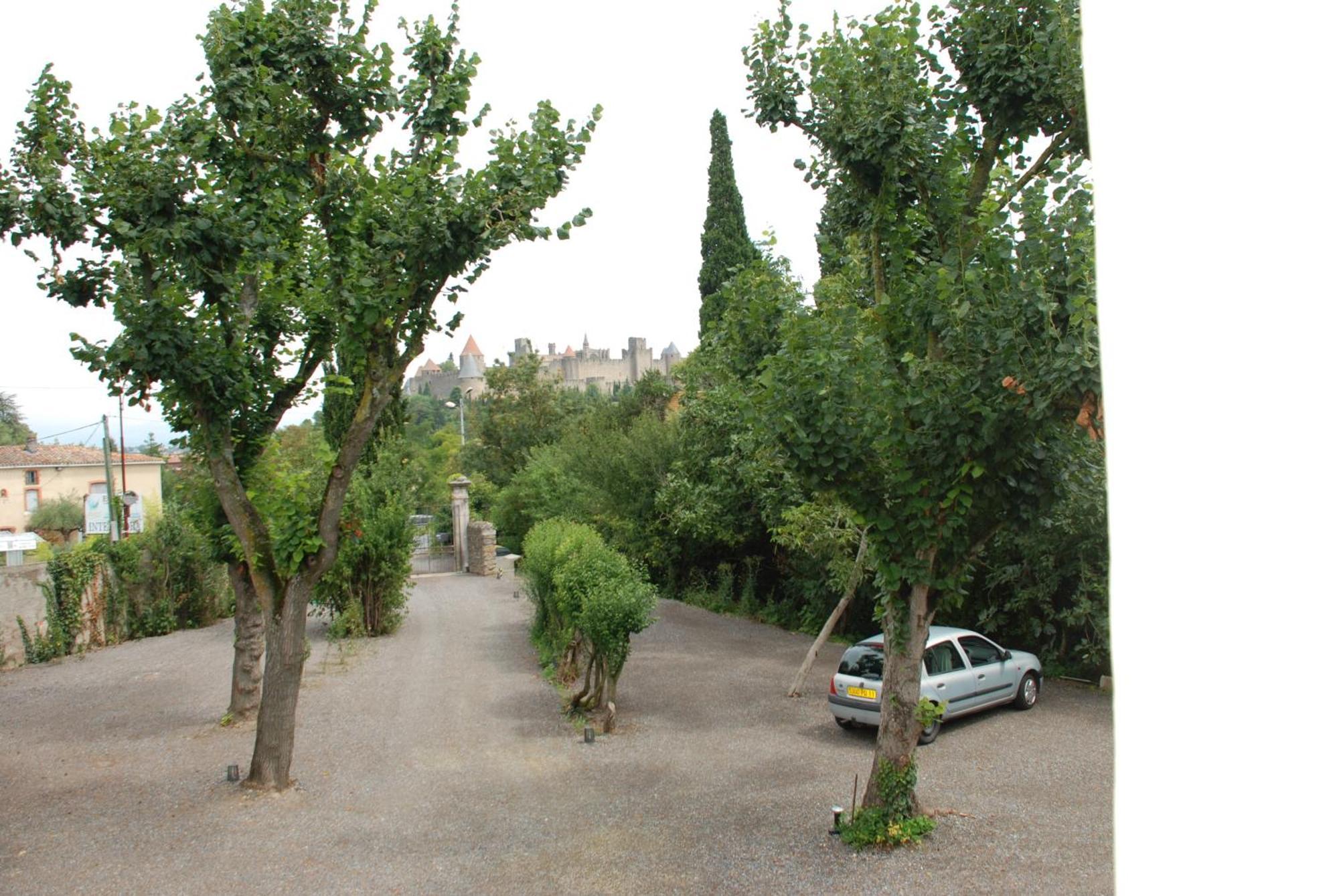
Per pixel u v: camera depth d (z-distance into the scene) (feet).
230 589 73.31
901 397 22.09
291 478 31.19
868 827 23.53
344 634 60.80
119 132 29.09
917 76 24.52
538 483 109.40
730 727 37.86
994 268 21.04
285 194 30.07
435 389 383.86
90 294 30.73
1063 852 22.65
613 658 37.42
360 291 27.20
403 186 27.32
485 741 35.50
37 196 28.40
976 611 51.70
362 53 30.89
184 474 42.27
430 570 107.96
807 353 23.18
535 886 21.57
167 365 26.55
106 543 62.18
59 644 54.85
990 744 34.42
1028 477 21.89
